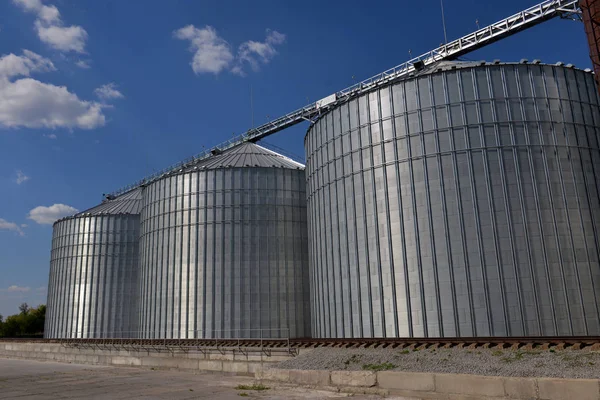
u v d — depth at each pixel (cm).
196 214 5772
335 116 4494
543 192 3584
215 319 5431
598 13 3331
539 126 3694
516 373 2083
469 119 3753
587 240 3538
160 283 5850
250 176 5775
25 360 5862
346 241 4222
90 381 3300
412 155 3888
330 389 2419
